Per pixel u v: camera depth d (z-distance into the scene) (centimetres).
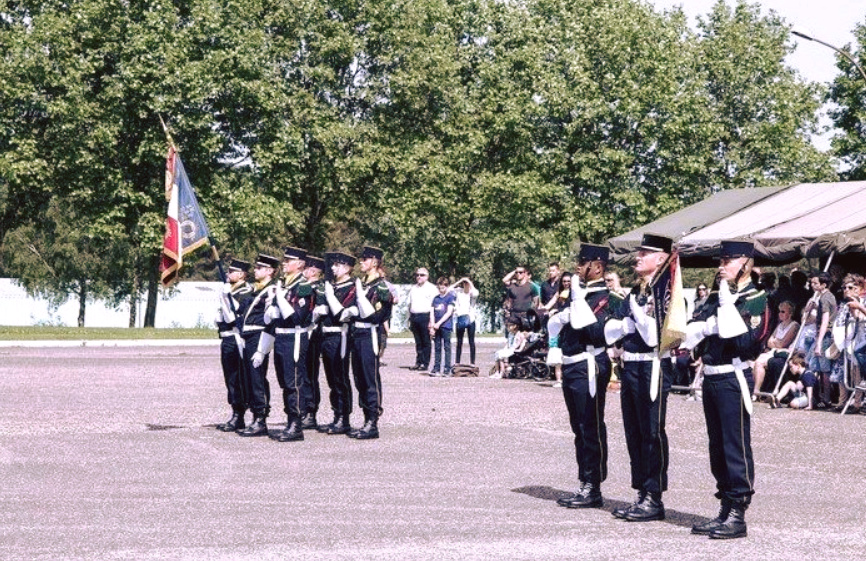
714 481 1178
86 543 848
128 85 4528
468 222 5431
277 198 4950
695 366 2153
